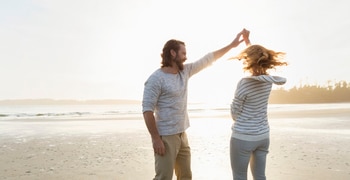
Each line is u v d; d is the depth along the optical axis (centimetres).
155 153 325
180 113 328
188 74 344
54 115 4100
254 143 314
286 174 575
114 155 840
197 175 588
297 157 757
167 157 321
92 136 1341
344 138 1134
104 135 1377
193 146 991
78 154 862
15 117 3500
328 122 1964
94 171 632
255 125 314
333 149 879
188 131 1515
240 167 320
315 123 1892
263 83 316
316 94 19588
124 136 1330
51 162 742
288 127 1634
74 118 3050
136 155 838
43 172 628
